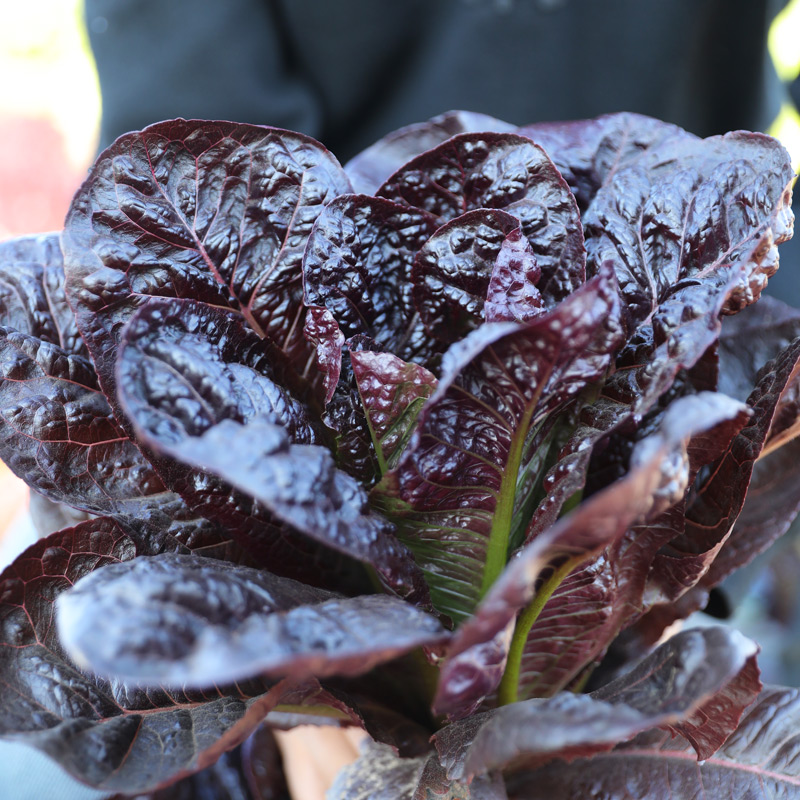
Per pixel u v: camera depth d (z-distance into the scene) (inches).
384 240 15.9
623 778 16.1
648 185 16.1
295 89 33.1
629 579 15.9
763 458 17.5
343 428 15.0
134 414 12.8
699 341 13.7
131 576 12.5
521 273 14.5
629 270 15.6
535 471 15.4
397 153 18.8
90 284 14.8
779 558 44.2
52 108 98.3
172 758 13.6
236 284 15.7
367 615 12.6
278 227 15.8
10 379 15.7
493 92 33.8
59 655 14.5
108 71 31.4
